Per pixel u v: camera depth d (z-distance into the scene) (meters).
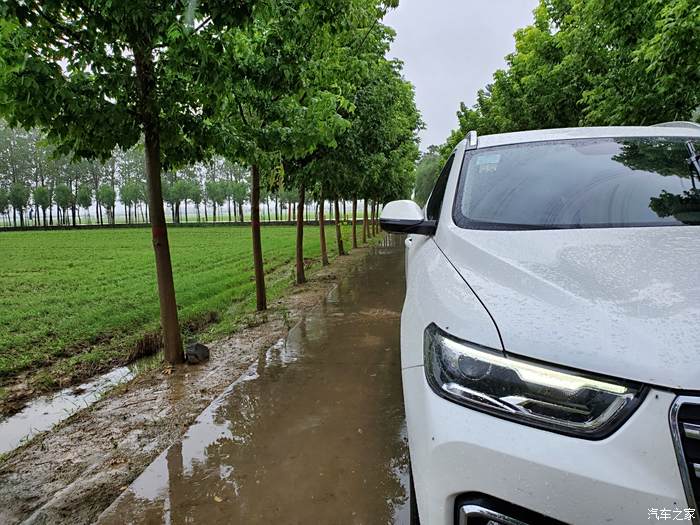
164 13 3.34
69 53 4.14
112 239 37.09
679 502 1.13
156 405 4.06
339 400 3.82
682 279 1.48
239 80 4.98
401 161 19.25
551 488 1.20
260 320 7.26
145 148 5.00
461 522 1.30
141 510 2.47
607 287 1.49
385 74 10.34
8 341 7.10
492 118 15.76
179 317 8.39
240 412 3.66
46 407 4.89
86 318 8.57
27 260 20.09
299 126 5.95
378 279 10.53
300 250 11.20
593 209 2.16
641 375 1.23
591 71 8.43
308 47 5.91
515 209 2.26
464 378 1.42
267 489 2.62
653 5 5.16
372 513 2.39
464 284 1.74
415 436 1.55
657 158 2.47
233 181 82.38
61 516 2.55
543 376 1.32
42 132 4.61
